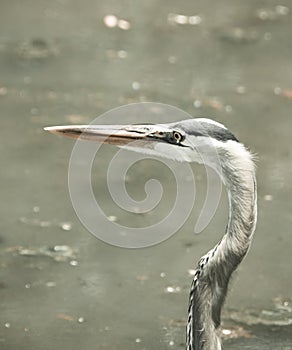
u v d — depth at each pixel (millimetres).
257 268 10992
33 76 15531
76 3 18516
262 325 9992
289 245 11406
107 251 11266
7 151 13250
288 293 10570
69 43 16766
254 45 17016
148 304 10305
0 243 11273
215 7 18594
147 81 15516
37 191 12391
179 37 17250
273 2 18938
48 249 11234
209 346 7535
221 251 7441
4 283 10562
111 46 16812
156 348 9586
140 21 17844
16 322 9945
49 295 10406
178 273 10859
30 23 17469
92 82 15367
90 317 10062
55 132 7898
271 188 12578
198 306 7543
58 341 9656
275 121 14320
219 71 16016
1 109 14375
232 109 14617
